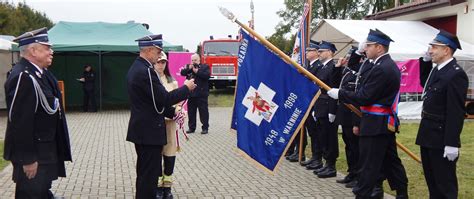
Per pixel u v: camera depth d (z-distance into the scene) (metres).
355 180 6.19
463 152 8.50
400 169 5.25
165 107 4.42
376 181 5.07
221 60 23.14
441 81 4.37
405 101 13.61
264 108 4.99
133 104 4.34
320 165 7.21
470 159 7.85
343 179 6.48
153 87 4.23
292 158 7.92
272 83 4.97
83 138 10.45
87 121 14.02
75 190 5.93
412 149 8.77
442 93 4.36
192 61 11.41
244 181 6.52
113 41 17.23
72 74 18.45
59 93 4.25
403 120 13.54
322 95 6.69
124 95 19.03
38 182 3.90
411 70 13.38
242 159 8.12
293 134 4.95
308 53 7.16
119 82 18.97
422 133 4.55
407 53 13.32
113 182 6.37
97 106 18.88
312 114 7.12
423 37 14.75
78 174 6.83
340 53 15.81
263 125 4.98
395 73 4.74
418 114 13.66
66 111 17.36
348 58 6.27
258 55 5.00
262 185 6.30
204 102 11.45
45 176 3.96
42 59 3.96
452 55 4.45
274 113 4.98
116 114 16.34
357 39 13.67
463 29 14.69
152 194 4.39
